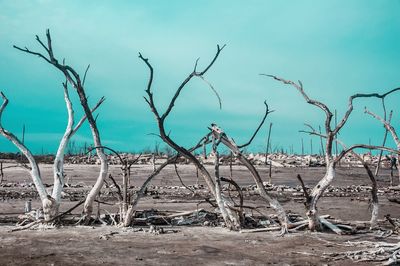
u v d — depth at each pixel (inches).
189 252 367.9
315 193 484.7
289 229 482.9
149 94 472.7
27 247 382.9
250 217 529.0
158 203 840.9
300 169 2504.9
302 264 330.0
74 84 519.8
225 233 472.1
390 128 540.4
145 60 454.6
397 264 331.9
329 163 492.4
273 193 1146.0
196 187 1293.1
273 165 2711.6
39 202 853.2
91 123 520.1
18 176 1614.2
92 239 426.0
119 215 547.2
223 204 500.4
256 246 399.5
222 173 1961.1
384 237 452.1
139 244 402.9
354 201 927.7
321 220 496.1
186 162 2632.9
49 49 513.7
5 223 546.6
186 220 550.9
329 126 499.8
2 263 323.3
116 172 1857.8
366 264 332.8
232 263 329.7
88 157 2864.2
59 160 527.8
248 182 1584.6
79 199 914.1
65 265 317.7
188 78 472.4
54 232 464.8
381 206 845.2
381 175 2256.4
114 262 328.5
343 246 401.4
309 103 511.5
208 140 532.1
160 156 3043.8
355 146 477.7
